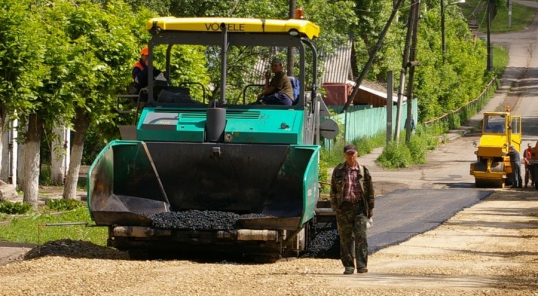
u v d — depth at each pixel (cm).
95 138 9950
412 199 7912
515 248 4528
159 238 3519
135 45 6381
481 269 3584
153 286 2875
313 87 3891
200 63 6050
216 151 3609
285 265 3538
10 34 5353
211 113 3644
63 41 5888
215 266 3425
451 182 10575
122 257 3694
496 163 9900
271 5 9712
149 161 3650
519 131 10244
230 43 3747
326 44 10850
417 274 3362
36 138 6188
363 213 3322
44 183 8844
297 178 3606
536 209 7150
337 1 12169
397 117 12712
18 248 4009
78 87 6066
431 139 15500
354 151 3331
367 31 17100
